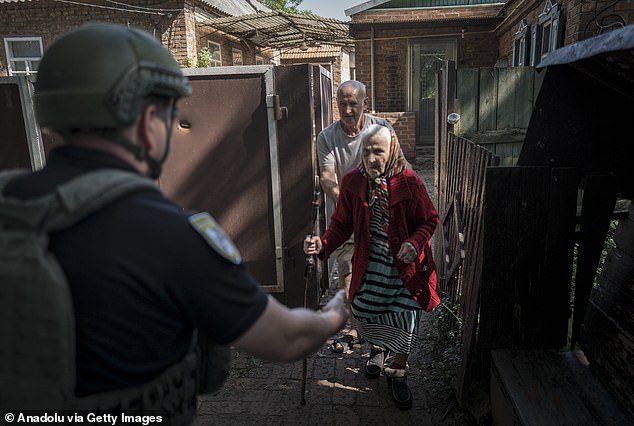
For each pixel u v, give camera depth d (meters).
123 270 0.83
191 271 0.87
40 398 0.81
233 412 2.73
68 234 0.83
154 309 0.86
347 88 3.20
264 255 3.75
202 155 3.64
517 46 9.99
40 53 11.46
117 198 0.85
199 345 1.11
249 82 3.51
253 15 11.67
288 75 3.50
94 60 0.86
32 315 0.79
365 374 3.08
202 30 12.28
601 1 5.70
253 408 2.76
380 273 2.63
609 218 2.27
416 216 2.54
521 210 2.28
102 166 0.88
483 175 2.82
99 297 0.83
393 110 12.24
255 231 3.72
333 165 3.39
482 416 2.46
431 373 3.07
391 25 11.54
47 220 0.81
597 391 2.02
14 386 0.81
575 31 5.93
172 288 0.87
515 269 2.33
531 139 2.13
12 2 10.99
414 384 2.97
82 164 0.88
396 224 2.52
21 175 0.91
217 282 0.90
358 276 2.67
